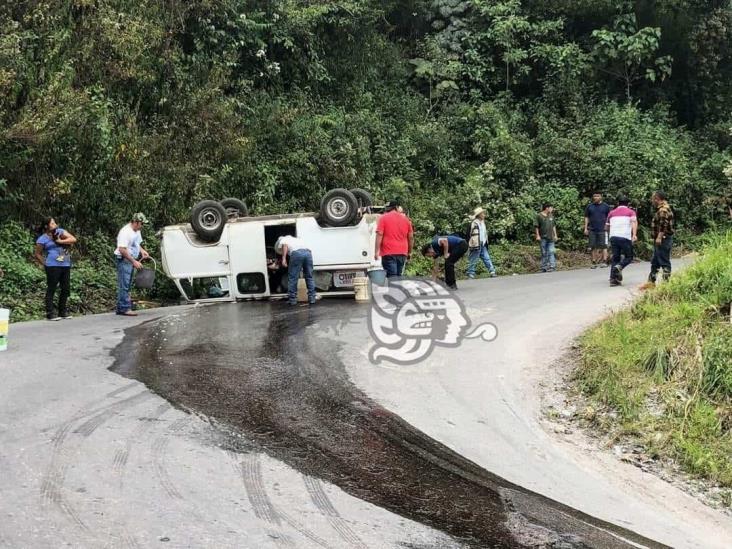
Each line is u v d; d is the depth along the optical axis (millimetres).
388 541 3969
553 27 25719
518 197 21203
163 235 12797
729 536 4859
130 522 3980
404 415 6355
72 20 14562
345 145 18781
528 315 10734
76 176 13961
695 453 6145
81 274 13203
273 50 20188
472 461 5434
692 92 27344
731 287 8203
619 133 23594
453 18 26047
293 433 5684
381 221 12273
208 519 4078
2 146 12820
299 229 12875
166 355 8195
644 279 14461
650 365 7551
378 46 23375
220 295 13156
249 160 17328
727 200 22844
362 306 11820
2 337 8367
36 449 5047
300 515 4227
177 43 17047
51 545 3678
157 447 5184
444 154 21984
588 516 4730
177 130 16234
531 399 7148
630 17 25984
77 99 13320
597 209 18062
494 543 4074
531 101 25641
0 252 12539
